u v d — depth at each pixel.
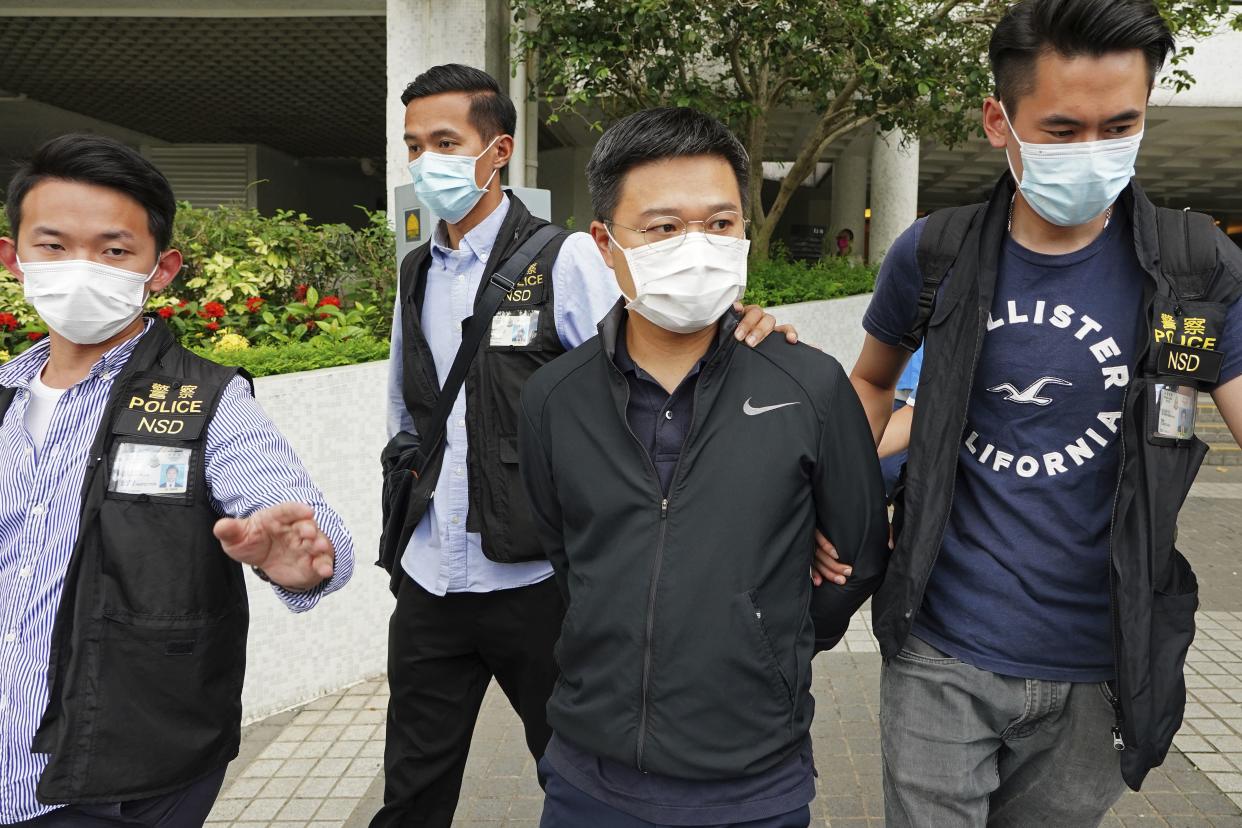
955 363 1.69
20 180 1.61
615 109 7.24
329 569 1.53
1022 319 1.66
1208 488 8.01
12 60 10.48
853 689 3.95
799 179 7.67
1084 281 1.63
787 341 1.63
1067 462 1.65
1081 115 1.49
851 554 1.65
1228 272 1.56
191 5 7.99
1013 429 1.67
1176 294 1.56
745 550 1.46
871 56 6.13
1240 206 19.97
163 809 1.60
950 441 1.67
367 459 3.99
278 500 1.61
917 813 1.79
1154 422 1.54
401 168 6.79
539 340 2.26
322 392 3.82
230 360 3.92
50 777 1.49
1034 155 1.54
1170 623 1.59
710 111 6.44
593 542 1.55
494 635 2.33
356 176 18.36
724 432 1.51
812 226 19.50
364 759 3.45
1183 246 1.58
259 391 3.63
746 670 1.45
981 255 1.69
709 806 1.47
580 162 12.35
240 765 3.41
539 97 7.03
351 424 3.92
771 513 1.48
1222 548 6.18
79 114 13.29
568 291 2.30
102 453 1.58
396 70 6.70
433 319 2.46
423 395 2.43
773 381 1.55
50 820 1.54
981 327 1.66
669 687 1.45
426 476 2.34
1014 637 1.68
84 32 9.33
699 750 1.44
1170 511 1.56
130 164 1.62
